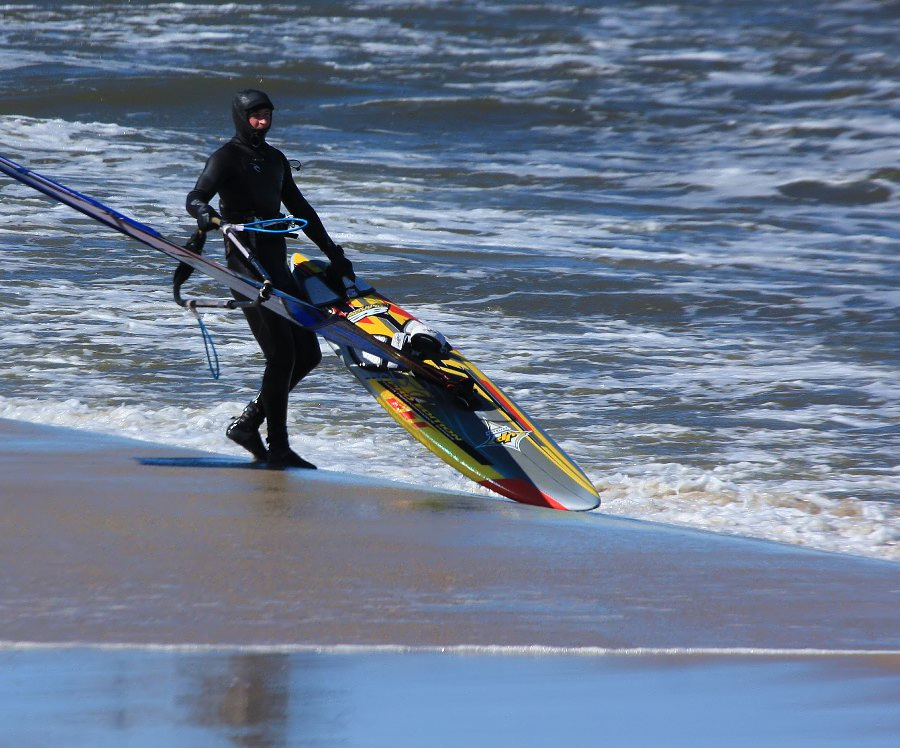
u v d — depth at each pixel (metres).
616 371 37.31
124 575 15.92
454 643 13.70
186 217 55.69
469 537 18.92
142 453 24.89
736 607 15.58
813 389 35.72
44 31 105.62
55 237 51.16
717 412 33.16
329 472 24.19
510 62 102.75
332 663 12.90
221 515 19.53
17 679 12.14
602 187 70.88
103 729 10.85
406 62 101.38
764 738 11.14
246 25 111.38
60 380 33.44
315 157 73.00
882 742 11.04
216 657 12.96
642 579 16.81
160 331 39.50
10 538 17.67
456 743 10.81
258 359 36.81
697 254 56.12
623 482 26.30
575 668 13.01
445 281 48.03
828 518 24.06
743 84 98.06
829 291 49.53
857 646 14.06
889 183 72.12
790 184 72.38
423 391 26.86
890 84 97.56
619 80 98.56
